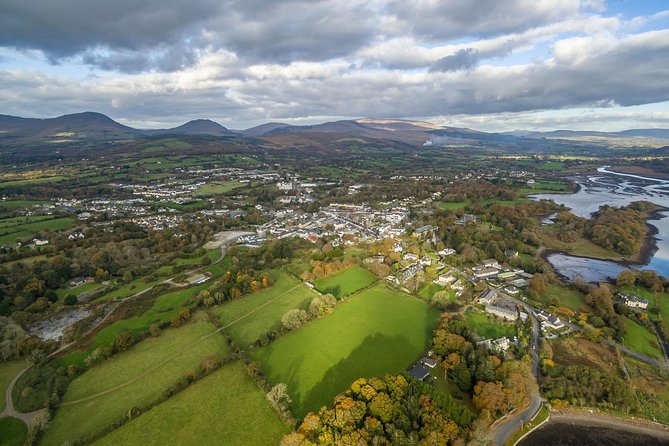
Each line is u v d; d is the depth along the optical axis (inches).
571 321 6752.0
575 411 4626.0
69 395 4921.3
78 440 4131.4
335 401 4311.0
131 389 4997.5
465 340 5625.0
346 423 3973.9
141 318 6825.8
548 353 5644.7
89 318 6811.0
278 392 4564.5
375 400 4210.1
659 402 4803.2
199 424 4357.8
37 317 6825.8
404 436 3772.1
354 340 6023.6
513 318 6688.0
